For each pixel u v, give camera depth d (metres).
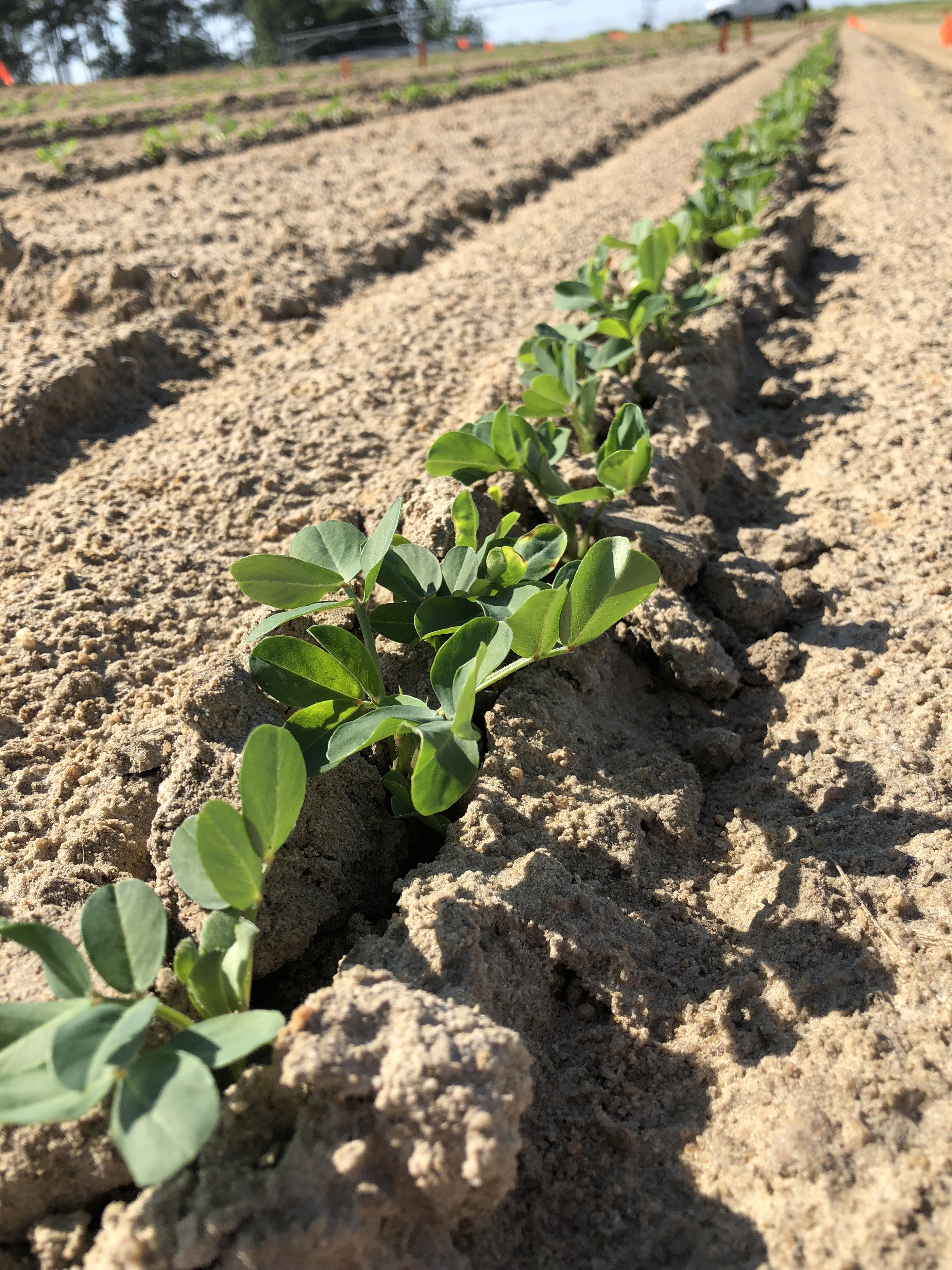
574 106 2.44
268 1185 0.23
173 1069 0.23
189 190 1.38
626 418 0.50
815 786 0.40
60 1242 0.25
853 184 1.48
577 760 0.39
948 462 0.62
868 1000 0.31
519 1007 0.31
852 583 0.53
